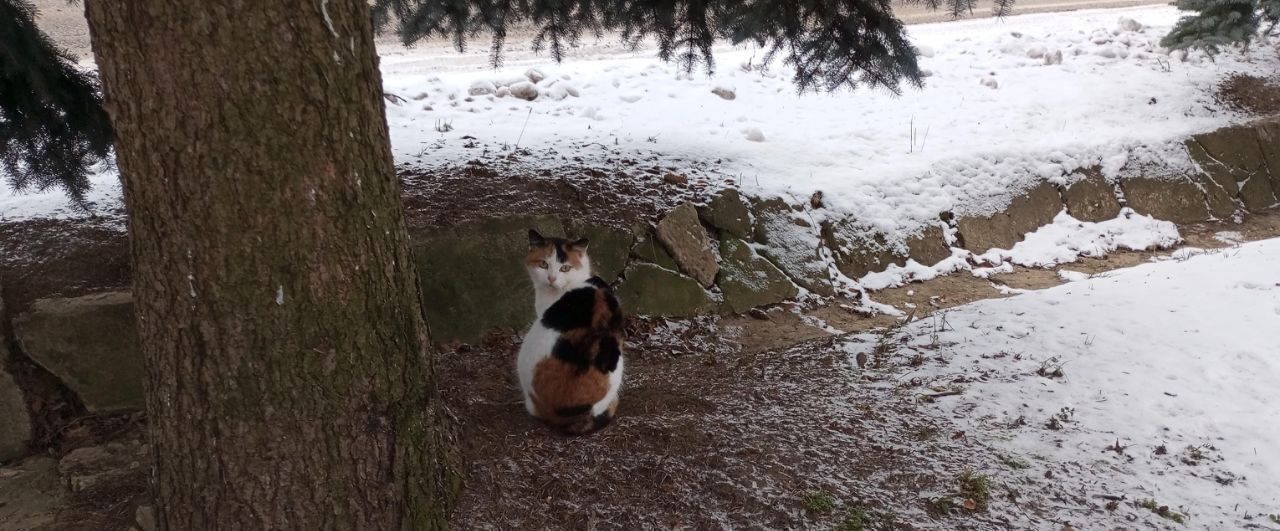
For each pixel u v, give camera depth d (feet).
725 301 21.17
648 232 21.16
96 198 19.31
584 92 31.86
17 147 16.49
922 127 30.40
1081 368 16.19
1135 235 27.76
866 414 14.62
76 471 14.64
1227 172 30.91
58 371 15.57
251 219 9.08
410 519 10.92
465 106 29.17
